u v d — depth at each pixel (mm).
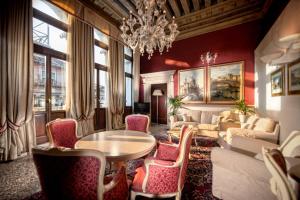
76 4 4410
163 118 7465
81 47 4812
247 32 5445
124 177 1490
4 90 3033
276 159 1047
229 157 1789
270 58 2855
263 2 4895
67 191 1094
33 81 3547
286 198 924
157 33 3293
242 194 1709
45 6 4086
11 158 3057
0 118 2992
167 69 7113
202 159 3201
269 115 4098
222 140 3785
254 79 5316
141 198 1949
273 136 3213
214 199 1931
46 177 1093
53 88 4316
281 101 3320
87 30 5016
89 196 1105
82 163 1053
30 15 3490
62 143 2416
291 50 2367
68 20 4527
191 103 6449
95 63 5664
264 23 4918
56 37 4395
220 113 5328
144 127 3219
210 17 5973
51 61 4238
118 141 2068
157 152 2309
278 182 963
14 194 2010
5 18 3092
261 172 1564
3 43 3059
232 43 5707
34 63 3871
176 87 6883
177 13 5934
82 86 4820
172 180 1628
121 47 6578
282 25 2512
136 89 7617
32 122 3529
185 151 1703
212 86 6031
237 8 5434
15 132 3162
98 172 1090
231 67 5691
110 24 5801
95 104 5652
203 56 6242
